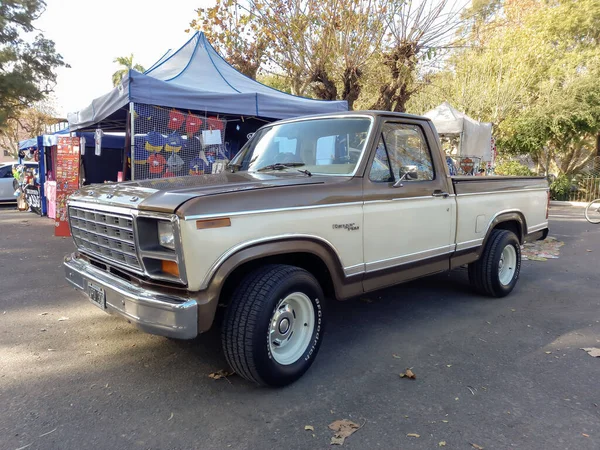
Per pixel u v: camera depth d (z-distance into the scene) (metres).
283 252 3.01
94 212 3.27
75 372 3.32
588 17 20.64
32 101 30.17
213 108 7.51
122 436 2.56
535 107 19.33
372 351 3.78
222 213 2.72
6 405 2.86
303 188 3.19
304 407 2.89
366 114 3.91
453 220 4.43
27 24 28.66
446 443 2.52
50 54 29.78
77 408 2.84
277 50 11.31
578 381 3.27
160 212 2.68
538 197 5.85
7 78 27.58
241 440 2.54
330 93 11.08
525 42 19.38
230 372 3.33
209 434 2.59
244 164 4.47
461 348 3.86
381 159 3.82
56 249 7.83
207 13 11.96
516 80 18.83
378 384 3.21
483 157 13.34
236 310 2.89
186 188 2.92
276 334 3.08
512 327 4.36
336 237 3.33
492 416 2.80
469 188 4.66
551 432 2.64
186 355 3.63
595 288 5.75
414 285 5.85
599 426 2.70
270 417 2.77
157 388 3.11
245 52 12.10
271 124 4.71
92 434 2.57
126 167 7.47
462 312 4.80
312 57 10.80
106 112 7.78
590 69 19.20
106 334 4.05
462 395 3.06
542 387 3.18
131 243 2.88
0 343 3.83
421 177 4.19
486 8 13.23
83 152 9.80
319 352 3.75
